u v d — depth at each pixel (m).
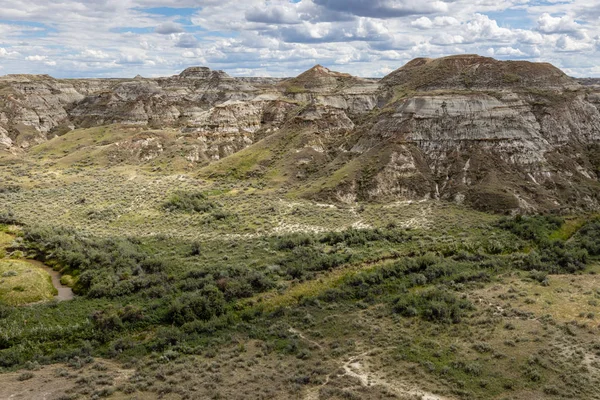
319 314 44.75
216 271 52.31
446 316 41.66
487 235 62.56
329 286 49.69
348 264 54.06
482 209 74.88
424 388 31.70
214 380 33.72
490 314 42.25
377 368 34.56
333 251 58.59
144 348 40.34
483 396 30.84
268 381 33.34
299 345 39.19
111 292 48.50
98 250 58.47
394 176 85.06
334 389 31.47
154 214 77.81
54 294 49.84
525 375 32.91
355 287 49.50
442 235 63.12
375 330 40.53
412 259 54.25
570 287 47.72
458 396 30.88
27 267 53.91
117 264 54.31
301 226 69.88
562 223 64.62
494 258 55.72
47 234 63.50
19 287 48.72
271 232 67.81
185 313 44.19
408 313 43.09
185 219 75.19
